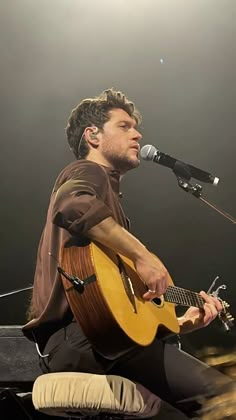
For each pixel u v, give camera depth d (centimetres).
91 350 238
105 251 241
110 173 267
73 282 232
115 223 237
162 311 258
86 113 273
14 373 340
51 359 247
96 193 246
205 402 239
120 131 270
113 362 234
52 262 253
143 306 244
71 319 246
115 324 228
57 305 246
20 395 329
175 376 240
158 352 243
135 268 242
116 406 233
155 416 249
